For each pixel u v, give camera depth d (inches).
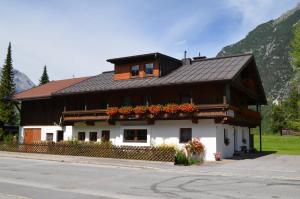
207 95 1147.9
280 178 672.4
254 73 1405.0
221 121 1077.1
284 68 6515.8
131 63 1342.3
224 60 1301.7
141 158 1053.8
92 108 1413.6
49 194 501.4
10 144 1396.4
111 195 494.6
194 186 572.7
